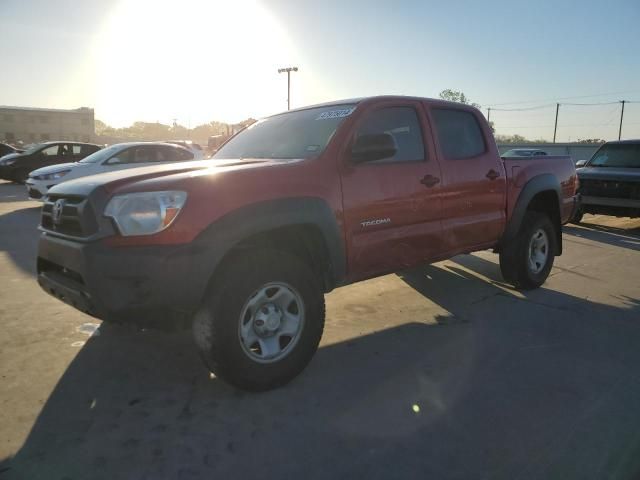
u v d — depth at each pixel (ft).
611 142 36.96
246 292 9.69
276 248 11.45
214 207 9.41
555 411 9.74
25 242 25.32
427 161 13.69
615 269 21.81
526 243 17.26
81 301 9.50
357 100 13.10
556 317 15.23
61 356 11.94
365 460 8.17
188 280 9.04
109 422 9.19
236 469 7.91
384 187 12.28
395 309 15.92
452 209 14.28
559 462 8.15
